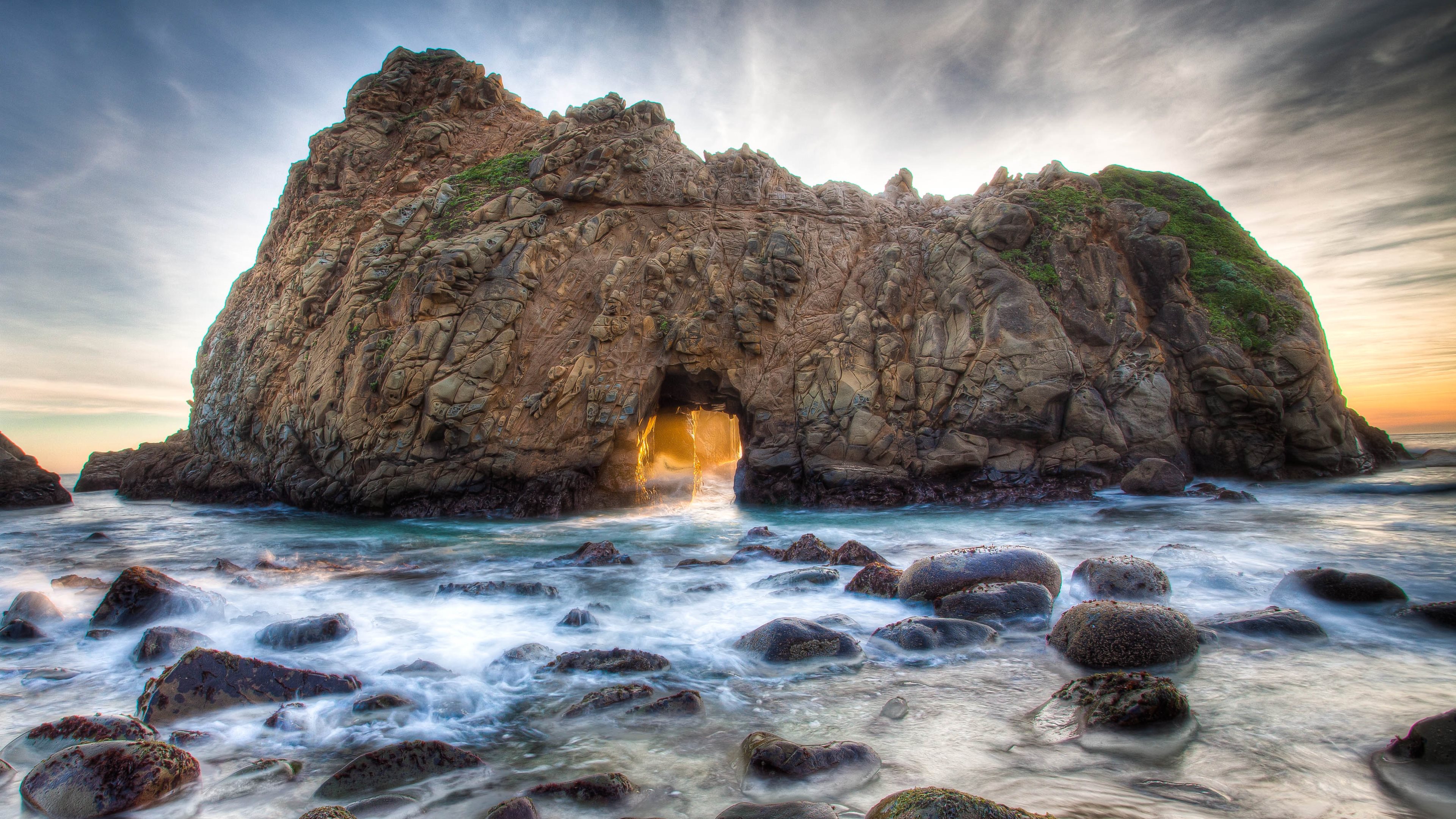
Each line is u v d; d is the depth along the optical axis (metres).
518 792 4.11
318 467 20.52
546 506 18.81
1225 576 8.75
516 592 9.30
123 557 13.30
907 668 6.24
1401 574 9.08
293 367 21.52
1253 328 19.42
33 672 6.51
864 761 4.20
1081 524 14.26
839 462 19.14
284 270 23.59
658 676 6.18
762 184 23.30
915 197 25.42
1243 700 5.19
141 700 5.62
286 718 5.24
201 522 18.67
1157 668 5.85
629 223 22.11
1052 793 3.88
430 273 19.47
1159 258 19.88
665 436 24.36
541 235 21.17
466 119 26.03
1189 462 18.77
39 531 17.17
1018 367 18.50
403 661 6.72
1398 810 3.64
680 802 3.96
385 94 26.11
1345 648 6.31
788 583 9.42
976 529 14.40
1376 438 22.06
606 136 23.50
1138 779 4.04
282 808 4.05
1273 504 15.53
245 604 9.23
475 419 18.95
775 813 3.57
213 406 25.02
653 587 9.88
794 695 5.66
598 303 20.75
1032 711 5.18
